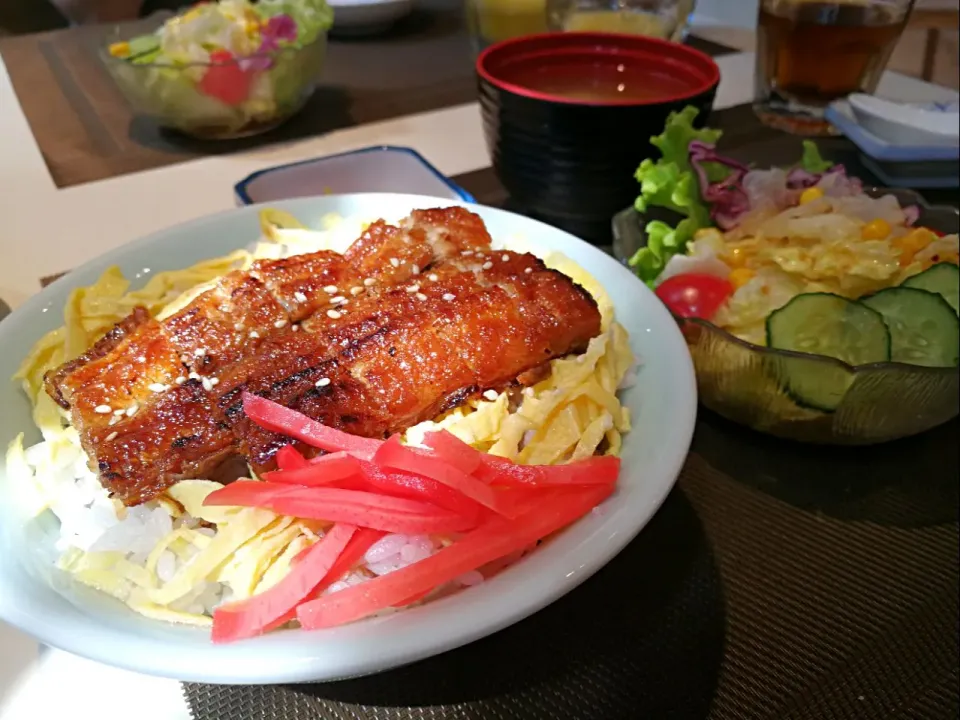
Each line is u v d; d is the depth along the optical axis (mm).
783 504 237
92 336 241
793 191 319
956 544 224
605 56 368
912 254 285
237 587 181
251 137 458
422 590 165
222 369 216
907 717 182
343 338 217
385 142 452
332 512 173
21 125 465
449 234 261
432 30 641
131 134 456
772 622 203
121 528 191
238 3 455
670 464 186
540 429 208
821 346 249
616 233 309
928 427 246
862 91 459
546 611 204
